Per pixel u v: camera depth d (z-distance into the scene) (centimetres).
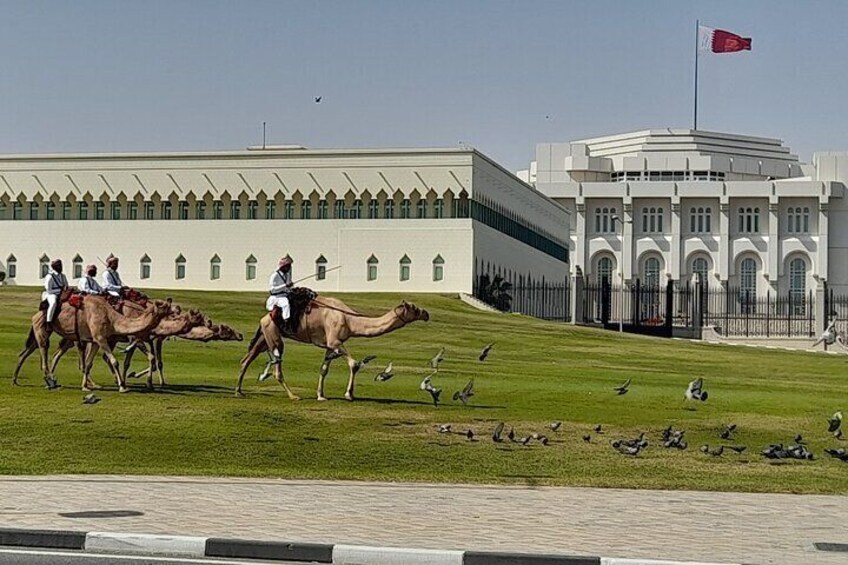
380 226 11294
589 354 7100
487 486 2548
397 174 11256
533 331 8438
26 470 2644
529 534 1975
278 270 3762
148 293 9300
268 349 3731
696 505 2333
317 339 3741
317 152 11381
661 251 18775
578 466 2827
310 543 1803
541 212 14700
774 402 4238
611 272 18875
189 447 2941
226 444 2983
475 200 11306
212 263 11556
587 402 4006
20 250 11850
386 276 11281
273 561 1788
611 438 3219
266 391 3941
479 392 4191
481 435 3192
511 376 4988
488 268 11794
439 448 2995
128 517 2047
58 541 1862
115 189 11675
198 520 2031
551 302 14038
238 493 2352
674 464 2875
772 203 18538
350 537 1911
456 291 11150
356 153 11312
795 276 18650
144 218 11694
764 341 11356
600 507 2281
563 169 19988
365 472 2705
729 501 2397
